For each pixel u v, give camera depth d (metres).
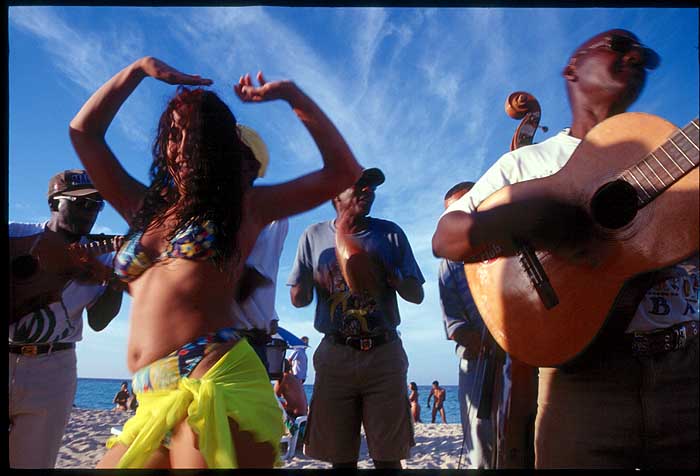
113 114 1.85
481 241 1.98
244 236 1.73
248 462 1.49
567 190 1.95
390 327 2.80
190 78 1.78
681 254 1.72
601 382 1.77
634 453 1.74
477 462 2.38
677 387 1.72
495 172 2.11
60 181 2.62
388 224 2.89
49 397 2.54
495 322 2.02
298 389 4.12
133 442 1.46
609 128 1.95
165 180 1.79
